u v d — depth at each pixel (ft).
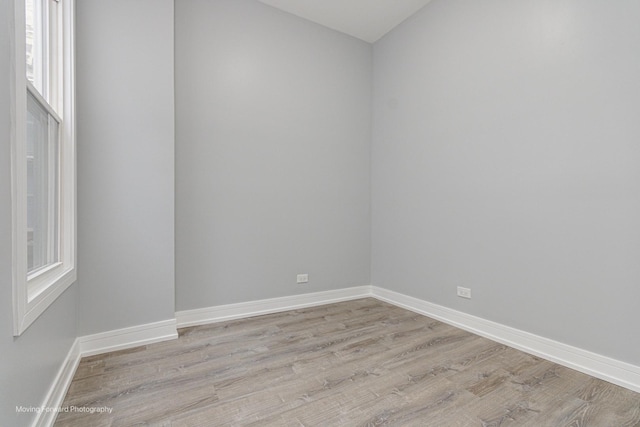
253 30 10.55
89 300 7.52
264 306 10.89
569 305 7.24
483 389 6.24
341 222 12.53
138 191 8.07
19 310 3.83
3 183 3.55
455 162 9.84
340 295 12.51
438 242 10.41
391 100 12.25
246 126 10.48
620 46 6.45
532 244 7.93
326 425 5.15
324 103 12.05
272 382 6.44
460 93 9.69
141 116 8.08
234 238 10.32
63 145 6.66
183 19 9.41
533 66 7.89
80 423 5.12
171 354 7.64
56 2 6.57
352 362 7.34
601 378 6.66
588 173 6.93
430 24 10.66
